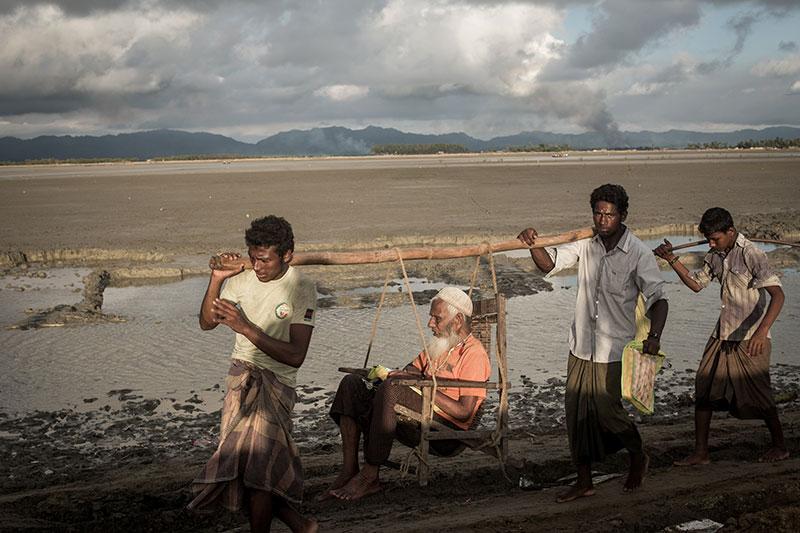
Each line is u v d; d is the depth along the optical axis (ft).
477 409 17.78
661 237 81.35
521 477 20.63
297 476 14.32
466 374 17.65
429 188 152.35
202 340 41.57
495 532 15.66
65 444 27.25
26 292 55.57
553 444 23.90
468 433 17.43
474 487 19.85
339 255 16.84
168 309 49.55
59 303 51.62
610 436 17.62
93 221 101.04
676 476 19.30
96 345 40.73
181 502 19.58
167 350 39.65
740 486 17.69
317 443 26.50
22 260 71.10
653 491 17.81
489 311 18.25
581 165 250.16
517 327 43.78
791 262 61.41
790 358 36.70
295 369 14.84
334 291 53.93
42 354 39.11
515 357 37.99
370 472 17.88
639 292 17.42
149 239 82.84
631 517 15.99
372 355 38.34
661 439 23.76
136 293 55.47
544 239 17.69
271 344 13.88
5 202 134.31
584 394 17.38
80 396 32.78
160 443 27.17
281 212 107.86
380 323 44.55
